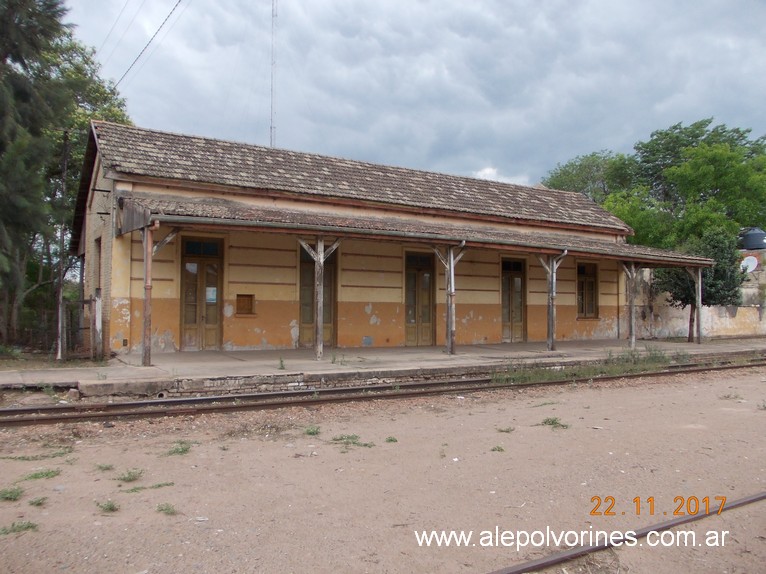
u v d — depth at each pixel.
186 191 14.53
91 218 17.62
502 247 15.67
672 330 24.44
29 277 26.25
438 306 18.69
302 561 3.80
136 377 10.27
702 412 9.20
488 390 11.43
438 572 3.71
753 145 35.47
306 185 16.25
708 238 23.47
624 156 42.25
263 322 15.75
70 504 4.78
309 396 10.36
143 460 6.15
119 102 25.58
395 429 7.88
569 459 6.32
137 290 14.17
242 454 6.45
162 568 3.67
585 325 22.14
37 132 16.25
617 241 22.31
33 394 9.49
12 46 15.71
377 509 4.76
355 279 17.23
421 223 17.39
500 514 4.69
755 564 4.02
